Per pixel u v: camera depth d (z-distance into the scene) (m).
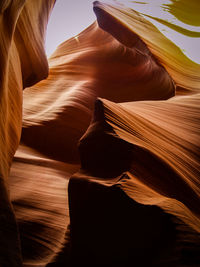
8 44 1.98
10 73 2.66
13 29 2.04
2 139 2.23
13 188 3.95
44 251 3.22
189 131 3.37
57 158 4.98
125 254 1.69
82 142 2.46
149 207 1.69
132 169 2.06
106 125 2.39
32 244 3.29
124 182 1.89
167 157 2.52
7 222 1.53
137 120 2.87
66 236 3.26
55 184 4.20
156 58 5.21
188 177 2.52
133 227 1.71
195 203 2.23
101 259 1.80
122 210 1.78
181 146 2.95
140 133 2.62
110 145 2.25
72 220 2.12
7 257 1.36
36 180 4.16
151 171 2.17
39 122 5.21
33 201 3.78
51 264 2.96
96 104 2.70
